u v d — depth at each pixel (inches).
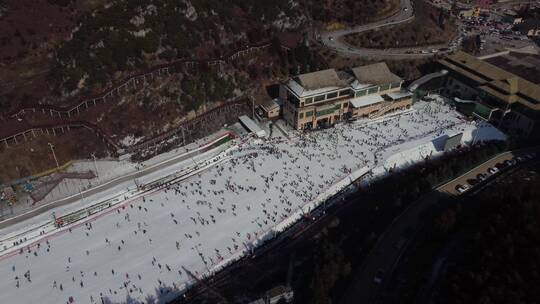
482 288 2640.3
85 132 4458.7
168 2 5393.7
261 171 4392.2
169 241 3617.1
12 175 4077.3
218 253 3508.9
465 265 2930.6
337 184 4215.1
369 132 5027.1
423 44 6609.3
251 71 5487.2
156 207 3976.4
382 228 3469.5
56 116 4431.6
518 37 7593.5
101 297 3142.2
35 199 3978.8
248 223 3789.4
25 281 3262.8
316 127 5123.0
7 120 4256.9
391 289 2957.7
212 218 3841.0
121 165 4402.1
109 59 4771.2
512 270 2632.9
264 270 3289.9
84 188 4143.7
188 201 4037.9
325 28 6530.5
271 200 4035.4
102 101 4623.5
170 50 5098.4
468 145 4864.7
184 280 3280.0
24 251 3531.0
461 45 6815.9
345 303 2866.6
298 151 4685.0
